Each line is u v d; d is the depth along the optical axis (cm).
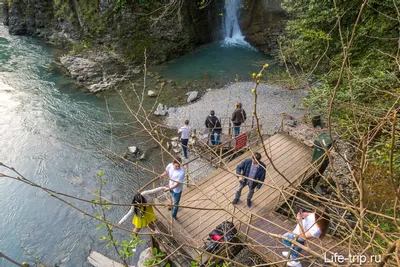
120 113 1571
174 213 725
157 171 1229
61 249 969
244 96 1664
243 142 1073
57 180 1198
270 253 625
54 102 1639
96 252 939
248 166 716
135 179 1203
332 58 1062
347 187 941
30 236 1005
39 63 1986
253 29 2230
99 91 1744
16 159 1277
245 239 613
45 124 1480
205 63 2036
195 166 1155
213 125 1112
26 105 1600
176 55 2091
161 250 734
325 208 468
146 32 2011
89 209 1090
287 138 1042
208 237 679
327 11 1013
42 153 1312
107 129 1454
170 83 1820
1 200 1114
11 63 1967
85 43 2066
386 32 939
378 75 755
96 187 1173
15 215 1067
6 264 922
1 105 1586
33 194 1139
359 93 755
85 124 1491
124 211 1084
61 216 1066
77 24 2083
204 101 1648
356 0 966
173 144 1323
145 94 1723
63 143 1364
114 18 1970
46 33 2247
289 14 1950
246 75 1891
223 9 2227
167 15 1991
